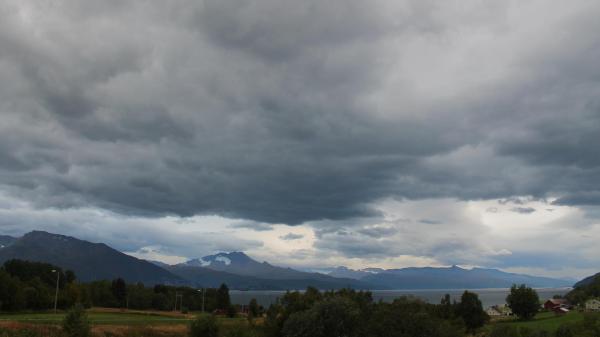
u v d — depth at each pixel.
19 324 83.31
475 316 143.12
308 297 102.88
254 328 101.94
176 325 110.06
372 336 71.88
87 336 82.88
